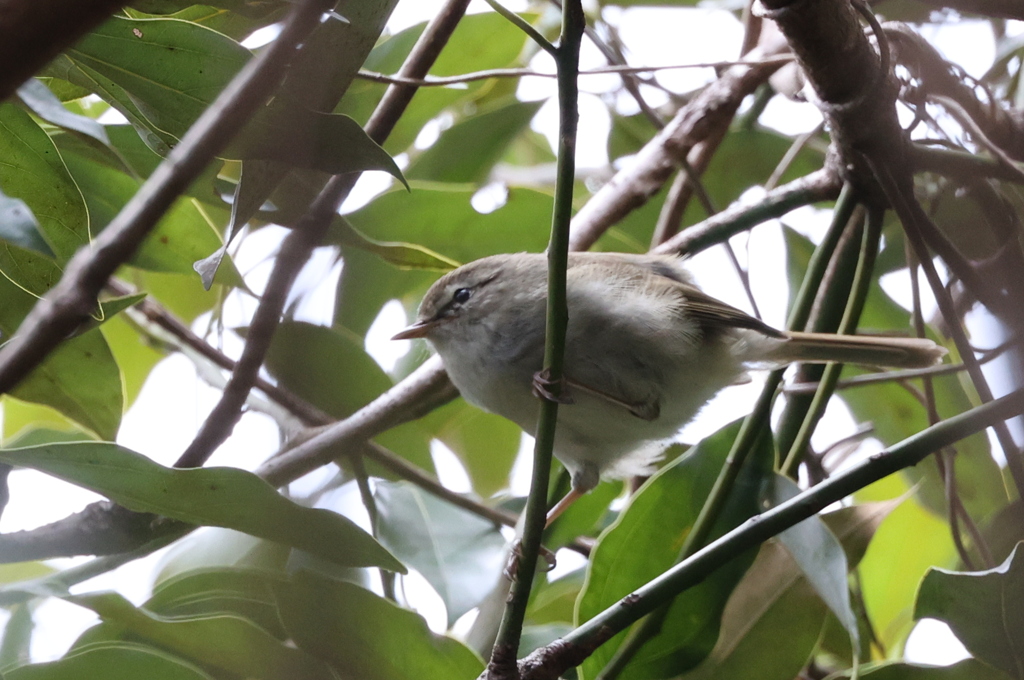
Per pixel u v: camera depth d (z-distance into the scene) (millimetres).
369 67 8727
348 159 4660
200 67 4672
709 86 9000
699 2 9836
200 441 6641
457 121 9766
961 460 8297
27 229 3957
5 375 2768
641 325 7457
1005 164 7016
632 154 10195
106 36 4582
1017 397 4938
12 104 4840
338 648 5711
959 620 5387
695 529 5918
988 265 6535
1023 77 8594
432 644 5734
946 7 6000
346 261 8930
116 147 7000
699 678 6254
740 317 7539
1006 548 6945
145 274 9523
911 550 8633
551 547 8312
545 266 8117
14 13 1755
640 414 7512
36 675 5441
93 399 6832
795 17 5738
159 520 6168
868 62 6016
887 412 9023
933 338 8852
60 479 4910
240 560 7316
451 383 8359
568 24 4223
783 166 8656
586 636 4848
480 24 9172
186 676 5512
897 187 6375
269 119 4520
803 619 6383
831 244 6766
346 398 8273
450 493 7727
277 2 4656
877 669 5797
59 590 5297
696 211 10031
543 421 4582
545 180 10578
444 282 8211
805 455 7547
